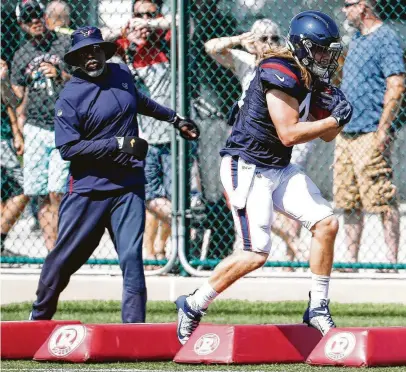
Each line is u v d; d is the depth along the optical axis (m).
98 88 24.36
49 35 34.97
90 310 32.16
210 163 34.31
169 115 26.05
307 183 22.19
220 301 33.41
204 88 34.22
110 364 21.88
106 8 35.91
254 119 21.59
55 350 22.31
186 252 34.34
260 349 21.75
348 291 33.72
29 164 35.22
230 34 34.25
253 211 21.83
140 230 24.42
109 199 24.41
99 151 23.86
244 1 34.25
